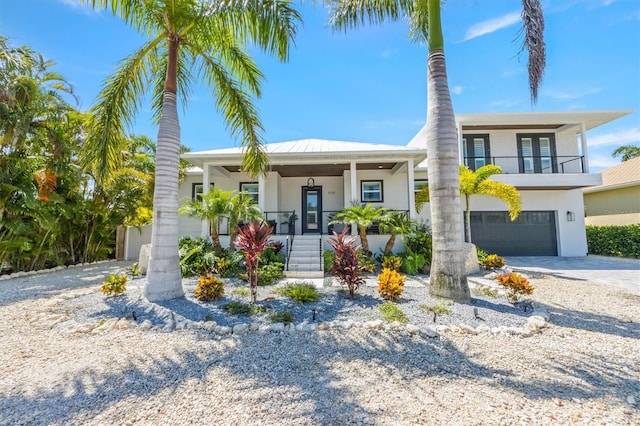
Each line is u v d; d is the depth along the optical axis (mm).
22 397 2811
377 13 6809
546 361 3498
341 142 14672
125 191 13102
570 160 14633
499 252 14883
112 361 3551
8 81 7996
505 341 4070
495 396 2787
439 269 5859
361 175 14672
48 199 9516
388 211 11359
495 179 13875
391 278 5973
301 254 10664
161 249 5969
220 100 7816
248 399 2762
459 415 2492
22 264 10156
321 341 4125
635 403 2658
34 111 8523
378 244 11406
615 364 3422
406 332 4348
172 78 6426
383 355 3689
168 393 2869
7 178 8688
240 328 4504
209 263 8930
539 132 15445
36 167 9906
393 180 14617
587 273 9734
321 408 2609
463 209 15000
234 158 11539
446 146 5883
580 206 14930
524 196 15086
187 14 6254
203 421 2439
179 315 5070
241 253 9305
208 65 7512
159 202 6035
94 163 6594
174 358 3631
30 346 4000
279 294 6496
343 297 6168
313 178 15406
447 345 3947
